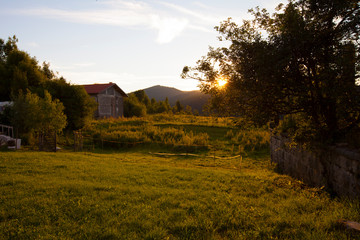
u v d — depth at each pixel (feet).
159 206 21.81
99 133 96.78
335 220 16.76
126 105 225.56
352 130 26.89
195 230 16.65
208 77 31.94
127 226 17.24
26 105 77.41
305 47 25.68
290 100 30.12
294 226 16.58
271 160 58.75
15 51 137.80
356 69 23.47
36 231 16.15
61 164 43.19
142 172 39.73
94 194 24.77
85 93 115.03
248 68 27.96
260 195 26.58
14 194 24.06
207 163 60.90
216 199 23.66
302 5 27.66
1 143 68.80
